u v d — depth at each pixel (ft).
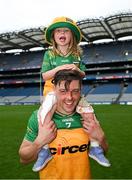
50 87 13.62
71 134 10.35
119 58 208.23
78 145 10.28
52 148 10.27
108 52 217.56
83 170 10.41
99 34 203.82
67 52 14.65
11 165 32.42
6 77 231.50
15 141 49.24
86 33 200.95
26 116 99.09
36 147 10.07
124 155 37.01
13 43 217.36
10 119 89.35
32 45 226.99
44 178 10.53
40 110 10.48
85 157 10.46
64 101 10.07
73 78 9.84
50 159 10.34
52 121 10.17
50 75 13.16
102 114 100.22
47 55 14.96
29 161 10.71
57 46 14.53
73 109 10.39
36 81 218.38
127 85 198.70
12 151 40.63
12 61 236.84
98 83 209.77
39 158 10.28
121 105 155.12
